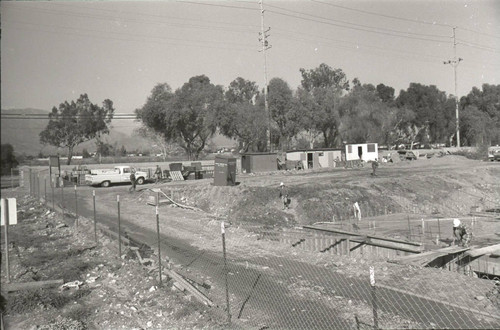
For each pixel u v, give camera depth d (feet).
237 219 94.79
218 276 42.22
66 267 46.80
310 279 40.42
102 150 342.23
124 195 115.14
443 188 135.85
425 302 32.68
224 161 117.29
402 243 64.13
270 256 50.65
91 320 32.07
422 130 343.05
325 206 104.99
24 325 31.14
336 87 326.03
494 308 31.27
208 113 222.07
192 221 77.41
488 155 216.74
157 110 229.86
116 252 53.06
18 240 62.39
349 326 28.66
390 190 125.80
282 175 157.28
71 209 93.20
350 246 71.05
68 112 258.57
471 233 68.03
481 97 297.94
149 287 38.70
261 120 223.51
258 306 33.32
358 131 267.39
